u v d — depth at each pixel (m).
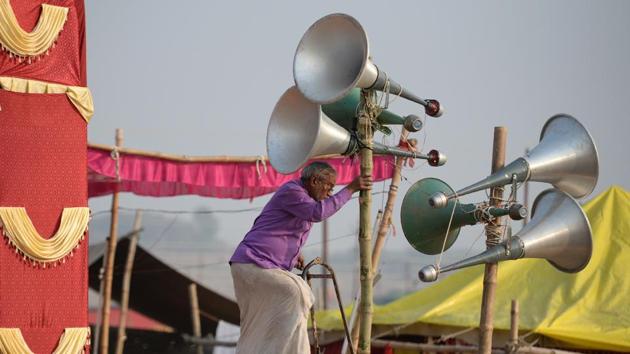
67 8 21.09
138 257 40.06
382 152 15.81
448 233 17.70
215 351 42.78
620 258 27.67
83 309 21.05
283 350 14.62
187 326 46.91
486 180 17.48
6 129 20.30
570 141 18.12
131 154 27.27
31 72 20.62
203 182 27.95
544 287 27.28
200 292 42.56
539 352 24.33
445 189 17.41
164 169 27.67
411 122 15.57
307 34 14.97
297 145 15.15
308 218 14.80
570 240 17.89
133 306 45.47
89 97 21.33
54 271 20.67
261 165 28.23
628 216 29.12
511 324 24.53
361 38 14.62
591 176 18.16
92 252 39.84
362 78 14.77
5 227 20.03
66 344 20.61
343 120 15.62
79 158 21.09
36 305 20.39
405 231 17.58
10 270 20.14
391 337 29.80
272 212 15.02
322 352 30.25
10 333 19.98
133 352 43.69
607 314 25.67
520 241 17.59
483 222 17.50
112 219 32.03
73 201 20.94
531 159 17.77
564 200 18.11
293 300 14.73
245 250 14.88
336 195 14.98
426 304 28.94
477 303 27.55
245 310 15.00
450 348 26.64
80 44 21.48
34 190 20.48
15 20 20.30
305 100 15.34
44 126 20.67
